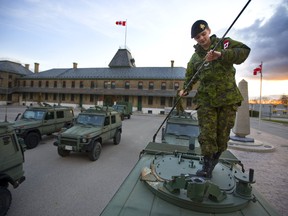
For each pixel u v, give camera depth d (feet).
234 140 41.98
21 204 15.57
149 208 5.06
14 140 14.55
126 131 53.88
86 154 30.01
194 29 6.08
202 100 6.27
